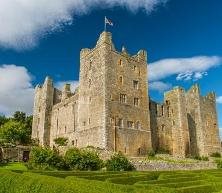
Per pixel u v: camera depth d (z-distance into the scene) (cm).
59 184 1716
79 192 1519
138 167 4084
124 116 5462
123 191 1636
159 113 6831
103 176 2797
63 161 3944
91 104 5625
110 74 5491
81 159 3919
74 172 3086
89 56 6047
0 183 2361
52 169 3781
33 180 1958
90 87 5775
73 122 6372
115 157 4009
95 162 3956
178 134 6881
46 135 7394
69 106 6706
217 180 2622
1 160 5197
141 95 5938
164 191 1727
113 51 5703
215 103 8331
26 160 5681
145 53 6334
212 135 7844
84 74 6097
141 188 1862
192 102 7888
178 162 4788
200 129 7588
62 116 6994
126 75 5778
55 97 7906
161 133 6700
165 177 2752
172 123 7031
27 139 7194
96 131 5272
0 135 6900
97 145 5159
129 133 5434
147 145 5681
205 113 7875
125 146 5288
